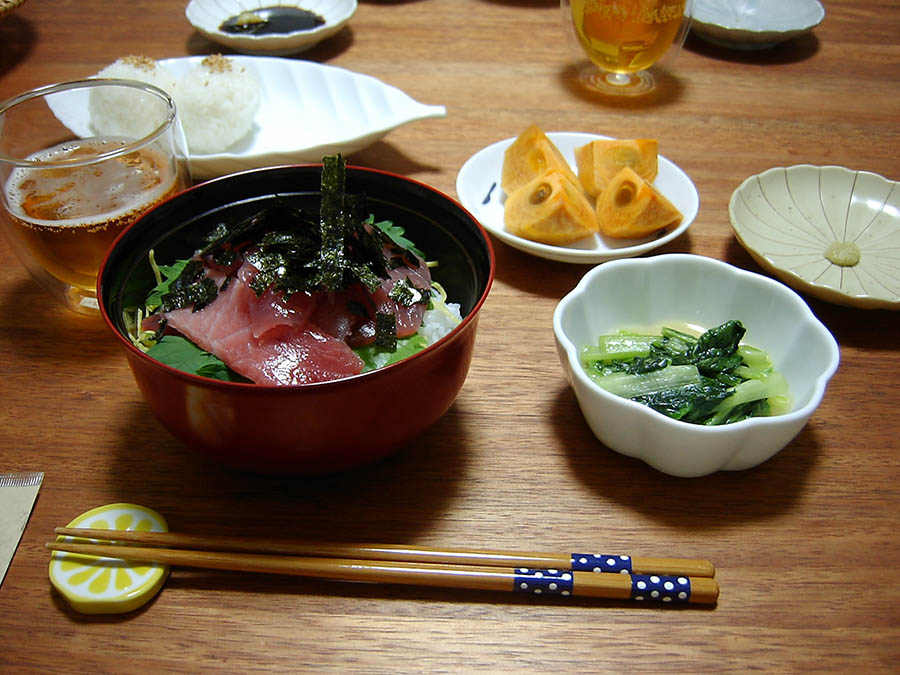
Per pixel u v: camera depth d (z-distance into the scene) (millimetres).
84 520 319
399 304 342
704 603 306
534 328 423
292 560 305
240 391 279
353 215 346
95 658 288
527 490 344
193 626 297
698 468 336
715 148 558
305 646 292
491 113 589
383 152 545
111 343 408
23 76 611
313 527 328
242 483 342
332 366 315
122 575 303
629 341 374
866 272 445
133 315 349
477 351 408
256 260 331
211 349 322
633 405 325
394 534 327
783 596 309
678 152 553
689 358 362
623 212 459
